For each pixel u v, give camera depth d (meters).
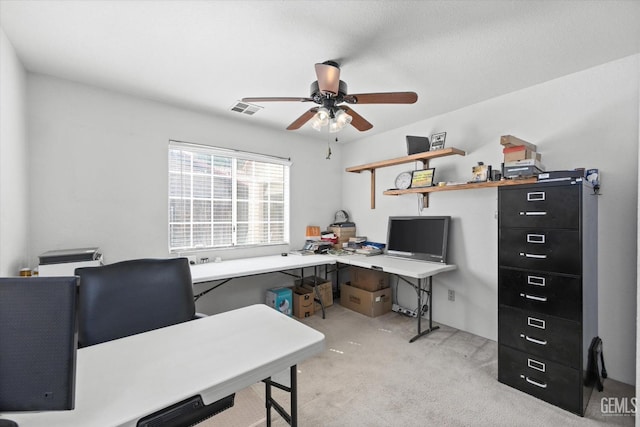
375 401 1.90
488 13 1.61
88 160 2.52
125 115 2.70
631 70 2.05
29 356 0.63
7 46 1.83
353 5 1.56
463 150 2.99
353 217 4.36
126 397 0.81
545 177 1.92
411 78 2.39
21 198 2.08
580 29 1.74
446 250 3.08
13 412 0.64
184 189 3.14
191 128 3.10
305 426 1.67
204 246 3.29
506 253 2.09
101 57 2.08
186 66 2.21
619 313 2.09
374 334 2.96
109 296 1.33
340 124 2.21
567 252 1.82
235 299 3.46
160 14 1.62
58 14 1.61
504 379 2.09
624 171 2.08
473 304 2.96
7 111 1.83
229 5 1.56
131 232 2.73
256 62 2.15
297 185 4.04
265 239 3.80
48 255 2.01
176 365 0.98
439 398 1.93
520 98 2.60
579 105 2.28
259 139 3.65
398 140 3.72
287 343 1.14
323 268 4.26
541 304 1.92
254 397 1.96
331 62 2.10
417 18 1.66
